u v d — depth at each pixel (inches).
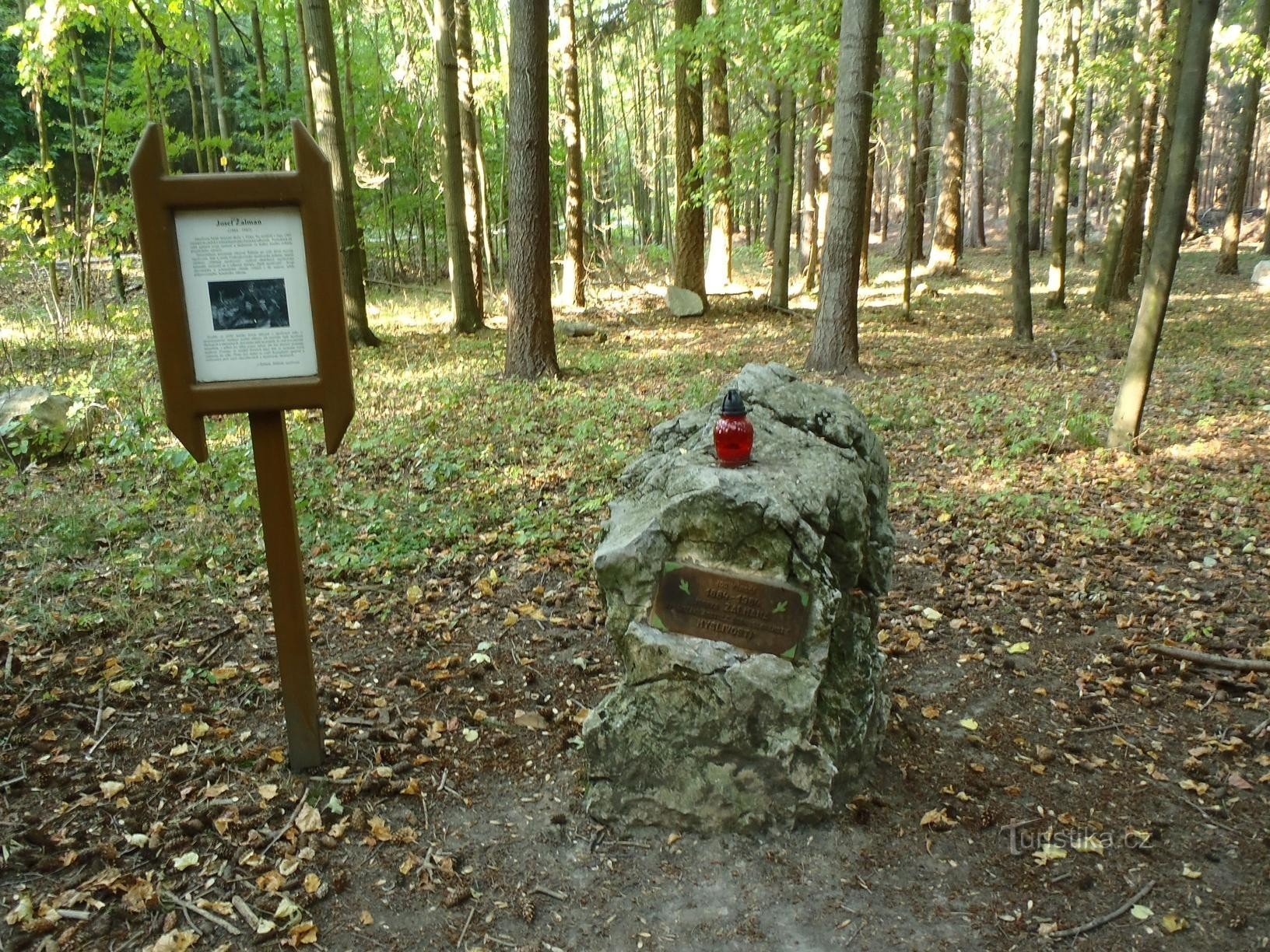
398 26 1046.4
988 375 444.1
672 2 832.9
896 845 124.0
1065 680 169.6
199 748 145.9
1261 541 223.5
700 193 650.2
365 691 164.1
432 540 231.8
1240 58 647.8
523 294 432.8
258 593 201.3
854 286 451.8
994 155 1802.4
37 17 412.2
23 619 183.2
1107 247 645.9
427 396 393.4
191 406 117.6
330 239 114.4
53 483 274.7
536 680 169.3
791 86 583.2
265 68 674.8
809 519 118.2
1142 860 122.2
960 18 749.9
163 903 113.3
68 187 802.2
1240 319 595.2
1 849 121.9
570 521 242.7
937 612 196.2
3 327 498.6
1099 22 863.1
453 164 579.5
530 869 120.7
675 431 148.3
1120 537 231.3
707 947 107.7
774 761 119.7
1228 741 148.3
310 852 122.0
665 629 120.4
